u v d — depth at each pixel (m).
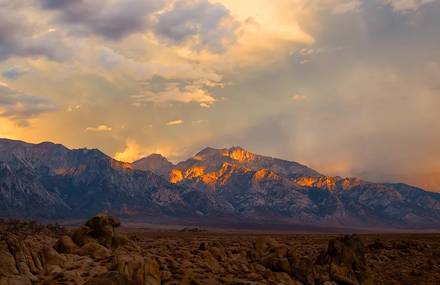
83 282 27.27
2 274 26.22
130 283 25.09
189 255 38.28
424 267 55.34
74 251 35.81
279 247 42.75
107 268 30.31
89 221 40.47
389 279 49.31
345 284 39.72
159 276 30.39
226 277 33.62
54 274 28.67
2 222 65.00
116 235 40.53
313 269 38.91
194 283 30.67
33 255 30.05
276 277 36.06
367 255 62.16
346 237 45.53
